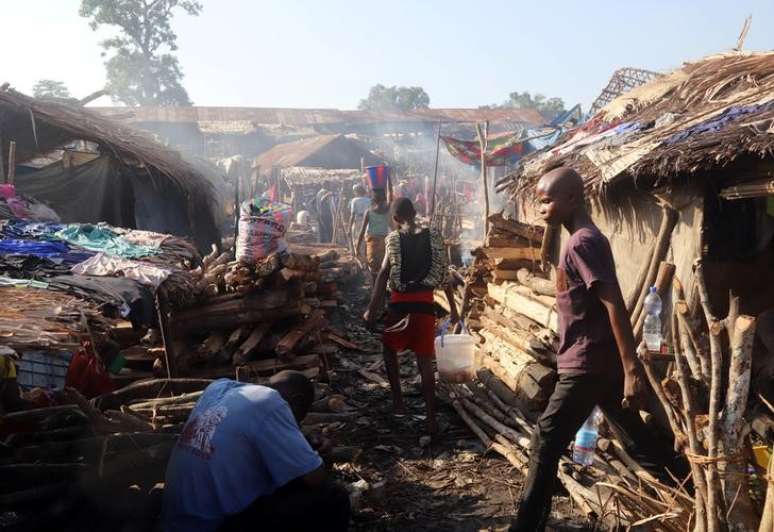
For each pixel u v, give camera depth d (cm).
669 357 381
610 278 347
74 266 578
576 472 461
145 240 730
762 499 294
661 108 724
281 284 625
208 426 320
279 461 315
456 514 447
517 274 700
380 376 761
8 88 1210
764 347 484
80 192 1259
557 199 368
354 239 1750
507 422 560
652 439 389
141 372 628
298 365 644
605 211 611
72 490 326
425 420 610
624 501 374
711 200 487
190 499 316
